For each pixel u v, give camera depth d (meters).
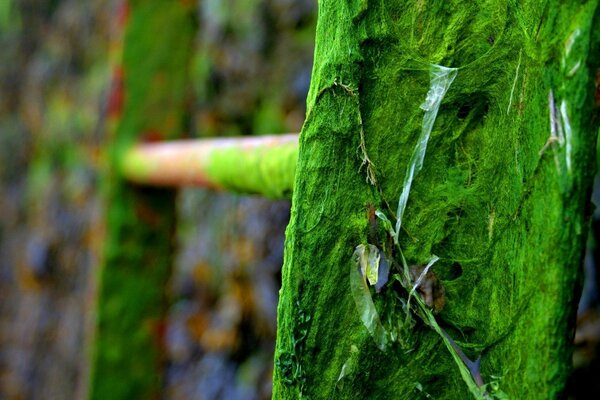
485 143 0.37
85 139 1.25
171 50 0.68
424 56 0.37
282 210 0.83
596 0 0.31
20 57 1.56
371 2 0.37
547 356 0.32
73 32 1.36
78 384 1.17
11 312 1.49
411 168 0.38
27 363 1.39
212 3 0.93
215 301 0.91
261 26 0.88
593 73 0.32
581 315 0.55
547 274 0.32
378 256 0.37
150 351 0.68
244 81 0.89
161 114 0.68
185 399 0.91
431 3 0.37
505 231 0.35
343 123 0.37
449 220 0.38
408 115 0.38
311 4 0.83
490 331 0.35
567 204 0.32
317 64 0.38
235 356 0.87
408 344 0.37
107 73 1.20
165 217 0.68
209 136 0.91
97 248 0.67
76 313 1.21
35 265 1.36
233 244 0.89
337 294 0.38
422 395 0.38
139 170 0.64
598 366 0.53
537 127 0.33
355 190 0.37
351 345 0.38
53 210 1.34
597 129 0.32
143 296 0.68
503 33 0.35
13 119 1.56
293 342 0.38
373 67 0.38
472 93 0.37
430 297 0.37
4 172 1.58
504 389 0.34
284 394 0.38
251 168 0.48
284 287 0.38
